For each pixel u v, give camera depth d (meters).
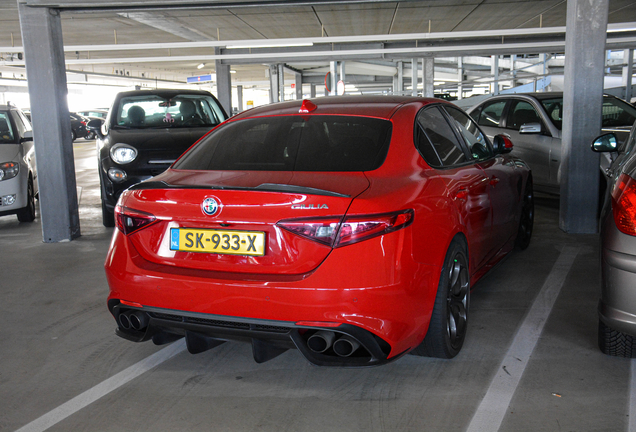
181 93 7.44
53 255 5.31
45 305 3.89
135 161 5.96
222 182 2.45
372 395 2.51
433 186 2.61
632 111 6.90
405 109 2.98
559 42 14.64
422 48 12.29
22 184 6.92
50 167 5.79
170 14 12.94
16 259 5.18
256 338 2.32
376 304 2.20
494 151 3.98
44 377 2.78
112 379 2.74
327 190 2.26
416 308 2.38
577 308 3.57
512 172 4.12
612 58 22.67
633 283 2.40
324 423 2.28
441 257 2.54
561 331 3.20
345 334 2.21
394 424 2.26
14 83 41.16
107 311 3.75
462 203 2.87
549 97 7.24
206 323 2.38
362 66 32.28
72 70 33.12
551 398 2.43
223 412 2.39
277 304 2.22
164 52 24.09
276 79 23.81
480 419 2.28
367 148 2.66
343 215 2.18
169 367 2.86
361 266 2.17
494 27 15.33
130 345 3.17
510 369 2.72
